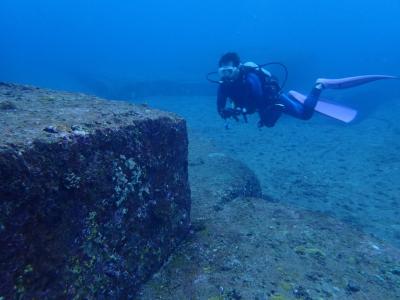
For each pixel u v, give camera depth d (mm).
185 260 2756
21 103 2355
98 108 2434
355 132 10836
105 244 1961
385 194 6469
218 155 5465
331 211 5910
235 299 2369
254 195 4812
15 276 1386
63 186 1609
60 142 1604
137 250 2301
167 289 2434
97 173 1846
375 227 5367
